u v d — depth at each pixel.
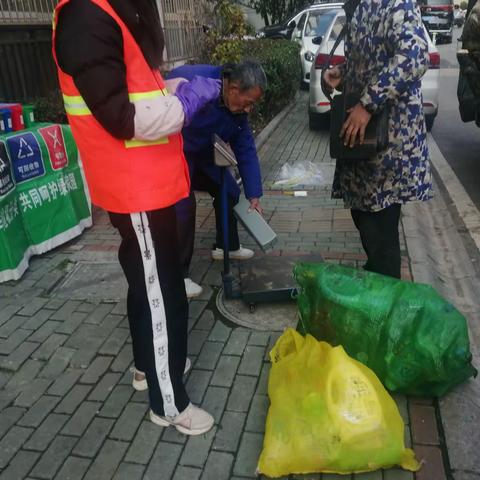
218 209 3.63
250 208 3.21
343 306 2.41
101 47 1.64
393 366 2.34
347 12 2.74
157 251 2.01
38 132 3.86
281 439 2.04
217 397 2.50
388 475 2.06
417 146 2.70
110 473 2.12
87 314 3.22
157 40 1.79
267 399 2.48
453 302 3.37
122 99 1.70
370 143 2.56
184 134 3.03
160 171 1.90
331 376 2.04
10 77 5.90
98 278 3.65
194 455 2.19
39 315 3.22
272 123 8.29
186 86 1.88
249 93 2.75
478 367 2.68
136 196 1.89
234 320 3.09
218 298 3.33
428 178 2.80
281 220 4.66
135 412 2.43
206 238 4.29
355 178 2.86
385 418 2.00
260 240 3.13
